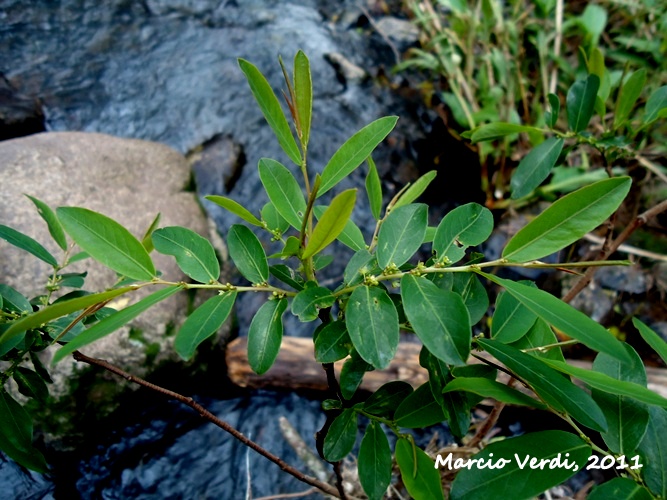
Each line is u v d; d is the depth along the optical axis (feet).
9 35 3.84
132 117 3.54
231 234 1.07
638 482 1.00
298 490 2.16
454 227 1.03
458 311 0.87
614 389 0.91
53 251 2.20
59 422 2.04
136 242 1.01
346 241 1.22
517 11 3.64
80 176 2.53
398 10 4.56
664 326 2.68
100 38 3.97
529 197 3.27
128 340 2.18
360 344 0.91
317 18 4.36
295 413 2.40
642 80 1.53
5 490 2.03
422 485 1.02
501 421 2.32
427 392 1.15
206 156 3.35
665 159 3.18
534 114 3.42
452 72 3.62
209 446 2.31
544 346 1.16
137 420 2.31
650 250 2.93
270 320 1.02
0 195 2.27
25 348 1.15
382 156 3.51
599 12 3.48
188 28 4.17
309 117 0.96
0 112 3.34
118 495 2.15
